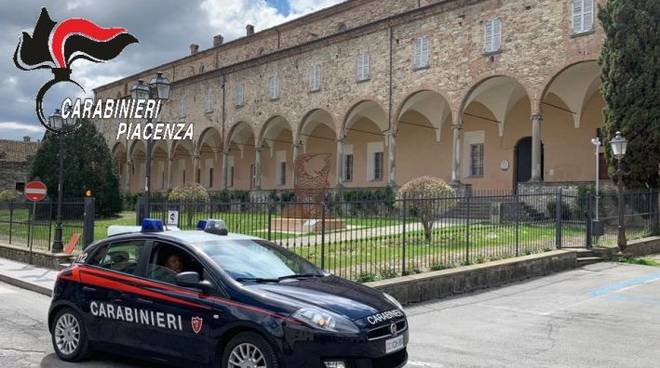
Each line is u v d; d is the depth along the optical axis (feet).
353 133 138.10
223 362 19.44
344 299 19.95
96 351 23.76
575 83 92.32
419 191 62.03
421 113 116.88
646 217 67.05
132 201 170.71
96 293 23.09
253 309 18.98
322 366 17.97
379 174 132.36
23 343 26.86
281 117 134.21
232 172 173.27
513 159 107.14
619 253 59.47
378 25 110.22
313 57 124.26
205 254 21.34
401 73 106.01
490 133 111.04
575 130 98.27
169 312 20.75
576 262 54.60
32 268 56.70
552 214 61.87
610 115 69.77
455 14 97.91
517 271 47.09
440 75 99.60
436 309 35.70
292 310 18.60
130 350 21.91
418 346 26.63
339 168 116.98
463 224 50.24
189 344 20.20
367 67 112.37
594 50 80.64
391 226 42.52
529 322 31.96
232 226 42.93
